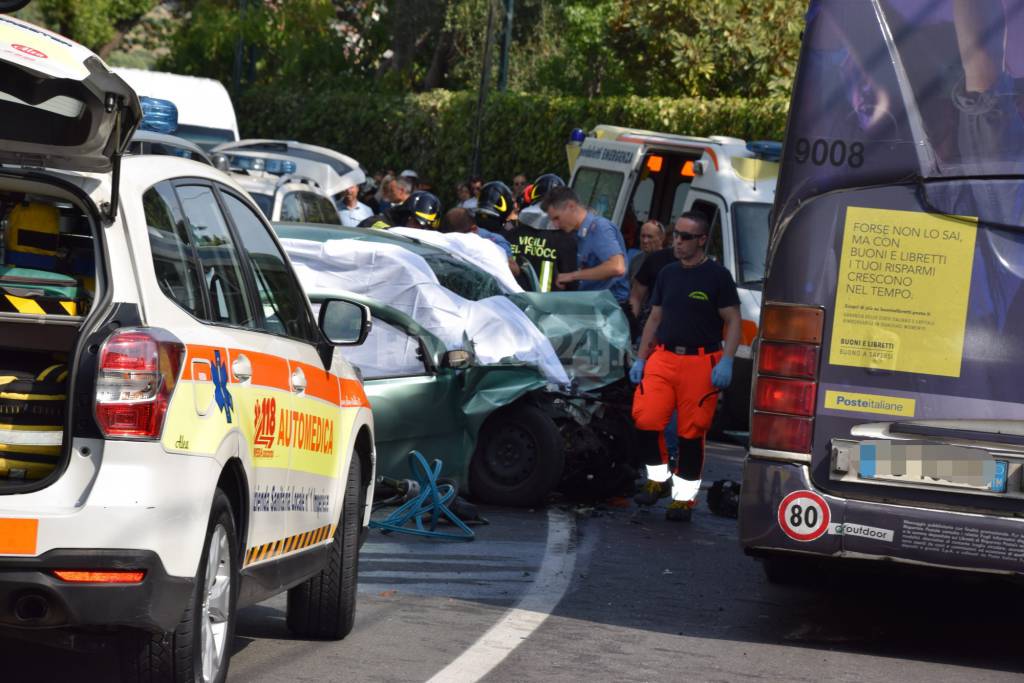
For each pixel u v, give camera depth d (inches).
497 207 1542.8
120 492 462.0
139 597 462.6
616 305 1254.3
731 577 881.5
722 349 1075.9
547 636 698.8
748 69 2743.6
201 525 484.4
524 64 3878.0
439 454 1056.8
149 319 483.8
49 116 470.3
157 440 469.7
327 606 657.0
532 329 1117.1
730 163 1658.5
